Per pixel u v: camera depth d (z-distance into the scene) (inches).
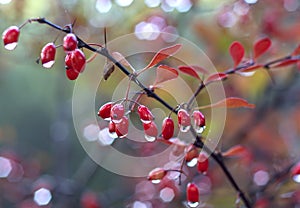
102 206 34.3
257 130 33.8
